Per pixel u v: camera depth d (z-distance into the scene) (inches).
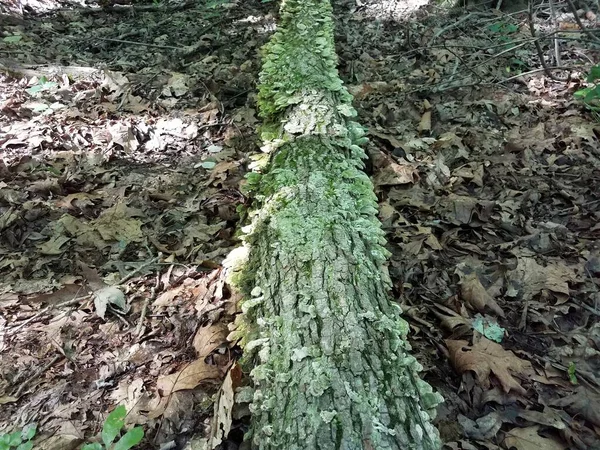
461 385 82.2
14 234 112.8
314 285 69.7
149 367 83.9
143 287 101.0
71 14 240.5
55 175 131.8
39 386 80.3
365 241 81.2
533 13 216.4
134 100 167.6
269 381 63.3
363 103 169.3
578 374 85.4
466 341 88.7
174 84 176.4
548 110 162.1
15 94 160.9
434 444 57.1
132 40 220.7
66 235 113.4
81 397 78.5
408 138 152.1
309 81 119.0
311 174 90.3
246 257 89.4
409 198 128.2
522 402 80.3
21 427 73.6
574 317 97.7
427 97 174.1
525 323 95.5
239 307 88.7
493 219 122.2
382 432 53.5
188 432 72.8
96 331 90.4
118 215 119.5
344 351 60.8
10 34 205.5
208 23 236.2
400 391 58.8
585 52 190.4
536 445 73.0
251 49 207.5
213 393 77.5
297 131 103.5
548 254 111.6
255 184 101.0
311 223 79.0
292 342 63.9
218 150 149.2
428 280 104.9
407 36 207.9
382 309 70.5
